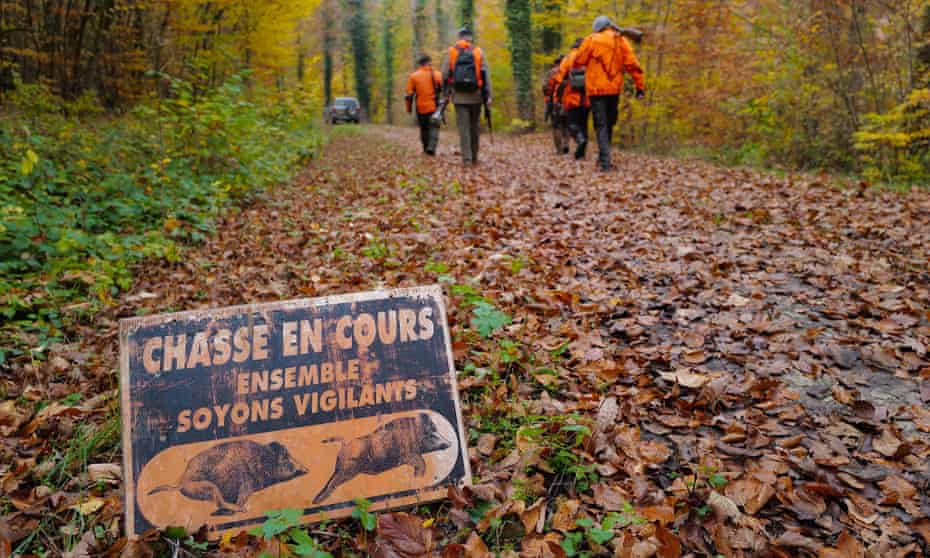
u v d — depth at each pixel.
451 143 17.02
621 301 3.84
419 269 4.52
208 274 4.88
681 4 12.18
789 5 10.23
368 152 14.18
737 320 3.53
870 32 9.03
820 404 2.69
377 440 2.20
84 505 2.19
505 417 2.70
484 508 2.16
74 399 2.94
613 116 8.97
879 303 3.59
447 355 2.35
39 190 5.40
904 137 7.59
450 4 49.59
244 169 7.95
